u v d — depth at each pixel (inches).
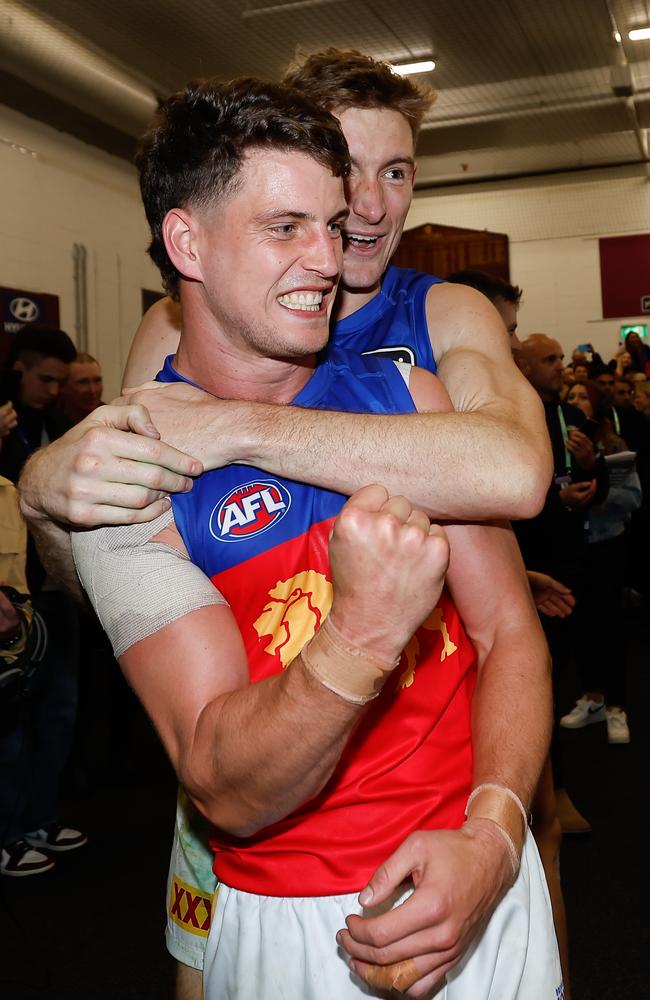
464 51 310.3
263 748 28.8
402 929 28.8
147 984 91.2
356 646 27.7
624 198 453.7
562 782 123.4
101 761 157.8
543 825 58.9
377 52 305.3
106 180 314.2
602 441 186.7
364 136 53.3
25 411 131.1
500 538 40.4
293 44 286.8
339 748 29.2
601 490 131.6
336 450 36.8
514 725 36.6
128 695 145.0
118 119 284.0
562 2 276.1
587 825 121.6
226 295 36.2
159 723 32.9
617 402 302.0
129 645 33.6
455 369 47.2
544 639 39.9
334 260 35.4
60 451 36.7
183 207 36.6
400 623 27.6
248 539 36.8
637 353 413.1
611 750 154.3
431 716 37.4
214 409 38.8
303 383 41.0
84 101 270.1
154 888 112.0
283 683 28.8
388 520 27.0
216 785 30.5
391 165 54.7
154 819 132.7
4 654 86.2
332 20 275.0
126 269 326.0
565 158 446.6
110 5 246.4
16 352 132.3
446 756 37.8
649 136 426.6
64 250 292.5
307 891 36.0
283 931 36.4
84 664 143.5
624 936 97.5
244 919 37.4
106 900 109.3
